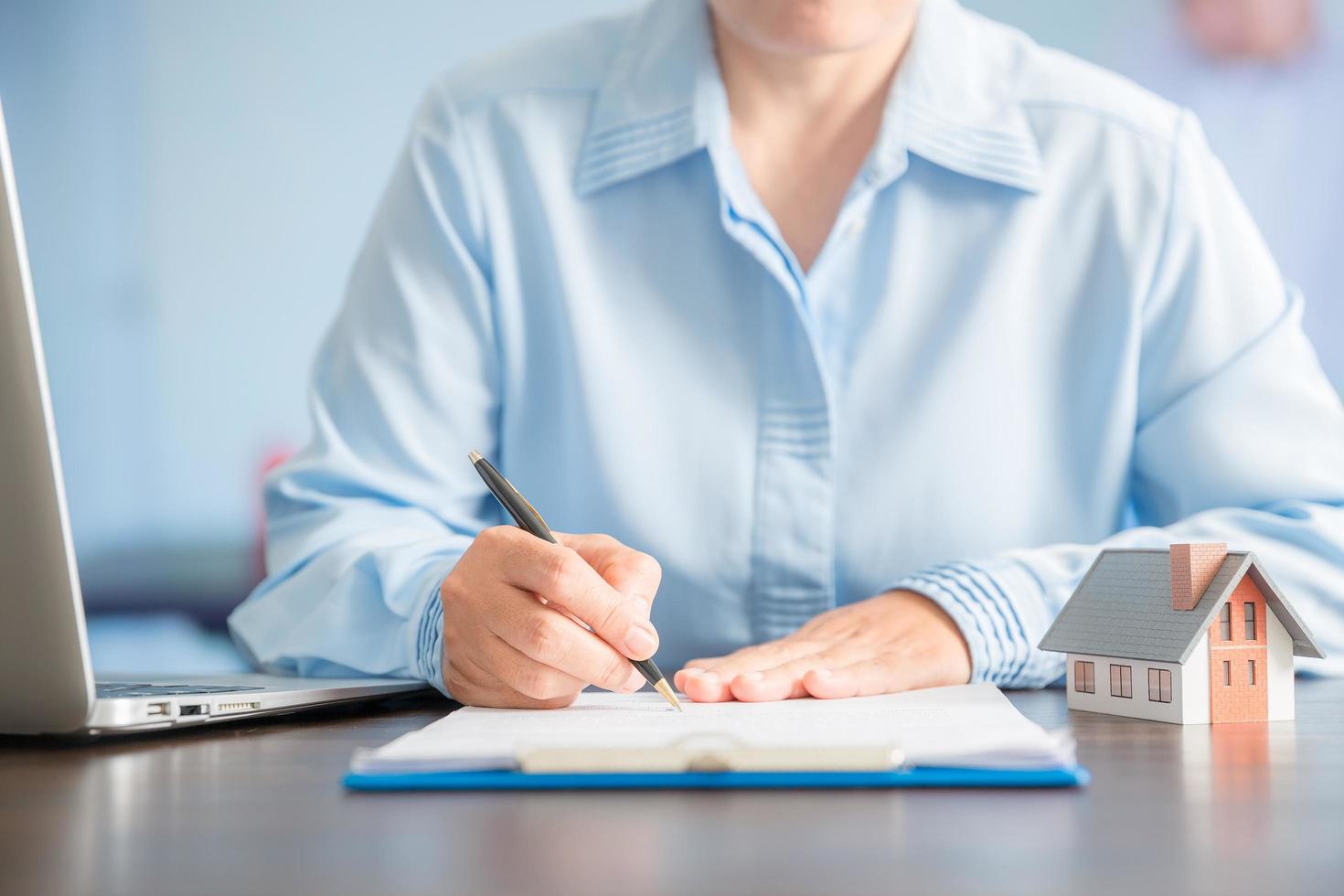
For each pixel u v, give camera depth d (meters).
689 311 1.20
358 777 0.51
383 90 3.03
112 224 3.12
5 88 3.11
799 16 1.06
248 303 3.10
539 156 1.23
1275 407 1.14
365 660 0.94
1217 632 0.69
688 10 1.24
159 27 3.08
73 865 0.40
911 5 1.11
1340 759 0.56
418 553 0.99
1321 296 2.68
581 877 0.37
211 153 3.08
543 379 1.23
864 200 1.17
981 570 0.91
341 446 1.18
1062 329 1.20
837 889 0.35
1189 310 1.18
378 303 1.23
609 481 1.18
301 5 3.04
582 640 0.71
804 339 1.16
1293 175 2.68
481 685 0.75
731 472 1.17
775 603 1.17
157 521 3.12
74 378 3.13
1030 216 1.19
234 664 3.07
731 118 1.22
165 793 0.51
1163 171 1.20
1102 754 0.58
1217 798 0.47
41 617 0.60
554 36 1.32
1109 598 0.75
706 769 0.50
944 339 1.18
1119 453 1.18
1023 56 1.27
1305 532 1.00
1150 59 2.72
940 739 0.52
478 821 0.45
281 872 0.38
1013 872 0.37
